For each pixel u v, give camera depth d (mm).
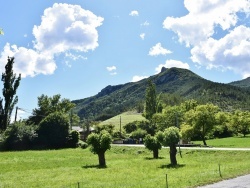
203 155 63781
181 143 99250
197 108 99000
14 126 102375
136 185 29797
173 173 38375
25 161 60406
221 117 106688
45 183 34219
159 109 152375
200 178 32375
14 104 100375
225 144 92625
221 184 29281
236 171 36469
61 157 69125
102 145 52469
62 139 106938
